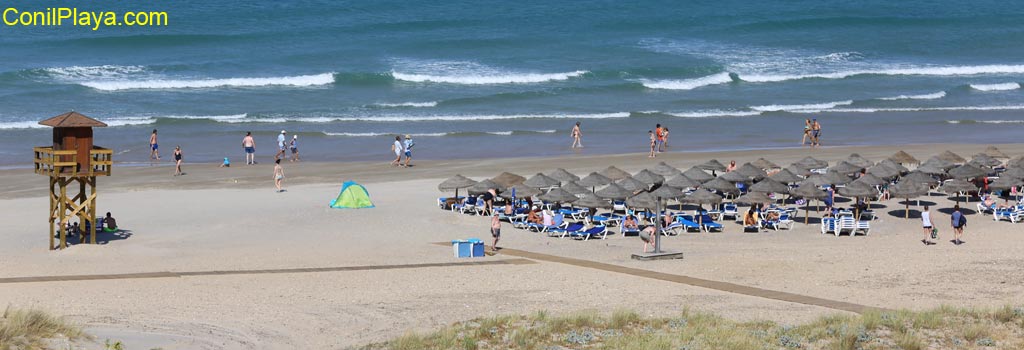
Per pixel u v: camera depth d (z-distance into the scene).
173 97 87.06
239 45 110.12
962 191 44.75
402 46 110.75
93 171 37.28
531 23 124.38
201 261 35.31
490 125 78.25
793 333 24.16
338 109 83.81
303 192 50.66
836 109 87.94
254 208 45.94
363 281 31.53
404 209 46.00
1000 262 35.09
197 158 64.00
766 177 47.31
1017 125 80.44
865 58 112.94
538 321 25.28
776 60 110.19
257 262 35.19
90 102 83.75
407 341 23.16
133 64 99.44
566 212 45.00
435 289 30.34
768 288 31.03
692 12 133.00
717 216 44.84
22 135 70.19
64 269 33.47
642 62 106.12
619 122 80.38
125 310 26.88
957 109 88.31
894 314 26.05
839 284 31.67
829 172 46.47
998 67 107.81
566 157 63.41
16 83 89.62
